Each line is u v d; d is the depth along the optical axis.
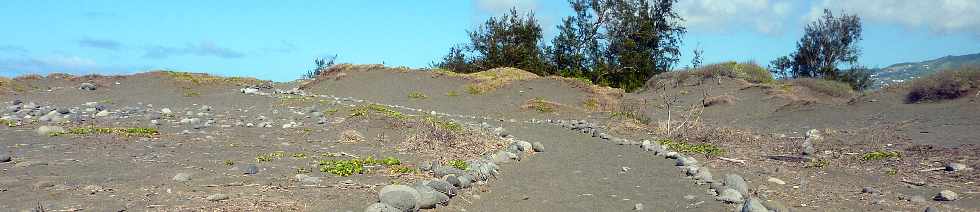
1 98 23.89
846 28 45.06
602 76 45.91
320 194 7.36
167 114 17.89
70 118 15.55
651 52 47.19
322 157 10.48
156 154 10.05
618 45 46.38
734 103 27.22
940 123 16.73
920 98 21.48
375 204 6.41
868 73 44.59
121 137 11.72
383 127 14.70
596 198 8.27
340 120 16.09
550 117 22.70
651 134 17.39
